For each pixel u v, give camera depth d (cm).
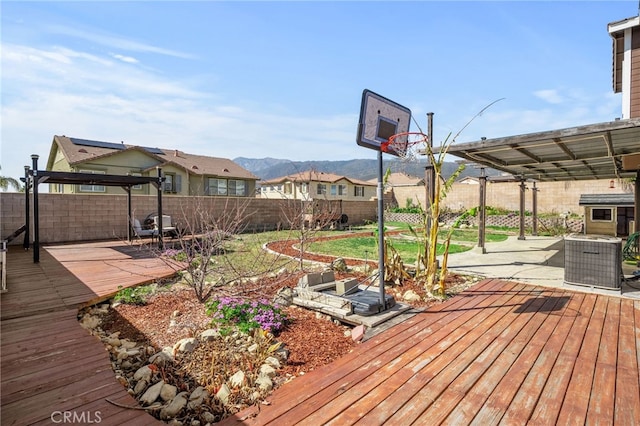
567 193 1736
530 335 333
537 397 224
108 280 534
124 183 944
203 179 2266
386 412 207
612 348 302
